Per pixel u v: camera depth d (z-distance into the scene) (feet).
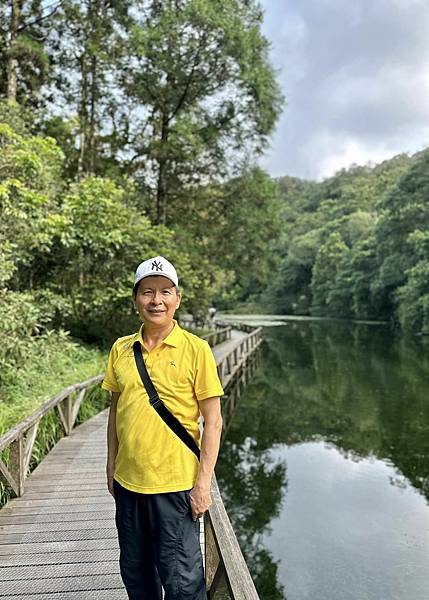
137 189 47.83
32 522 10.98
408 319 87.61
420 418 29.99
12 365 20.33
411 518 17.10
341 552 14.88
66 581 8.52
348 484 20.24
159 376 5.74
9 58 33.71
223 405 34.45
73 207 29.91
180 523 5.61
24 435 14.12
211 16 43.52
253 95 49.03
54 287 31.99
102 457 16.05
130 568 5.89
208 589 7.45
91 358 30.53
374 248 118.52
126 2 44.32
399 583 13.23
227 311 174.70
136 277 5.97
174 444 5.65
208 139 48.88
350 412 31.99
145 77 45.60
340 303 140.67
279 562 14.33
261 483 20.53
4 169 22.72
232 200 53.26
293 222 214.48
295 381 43.83
